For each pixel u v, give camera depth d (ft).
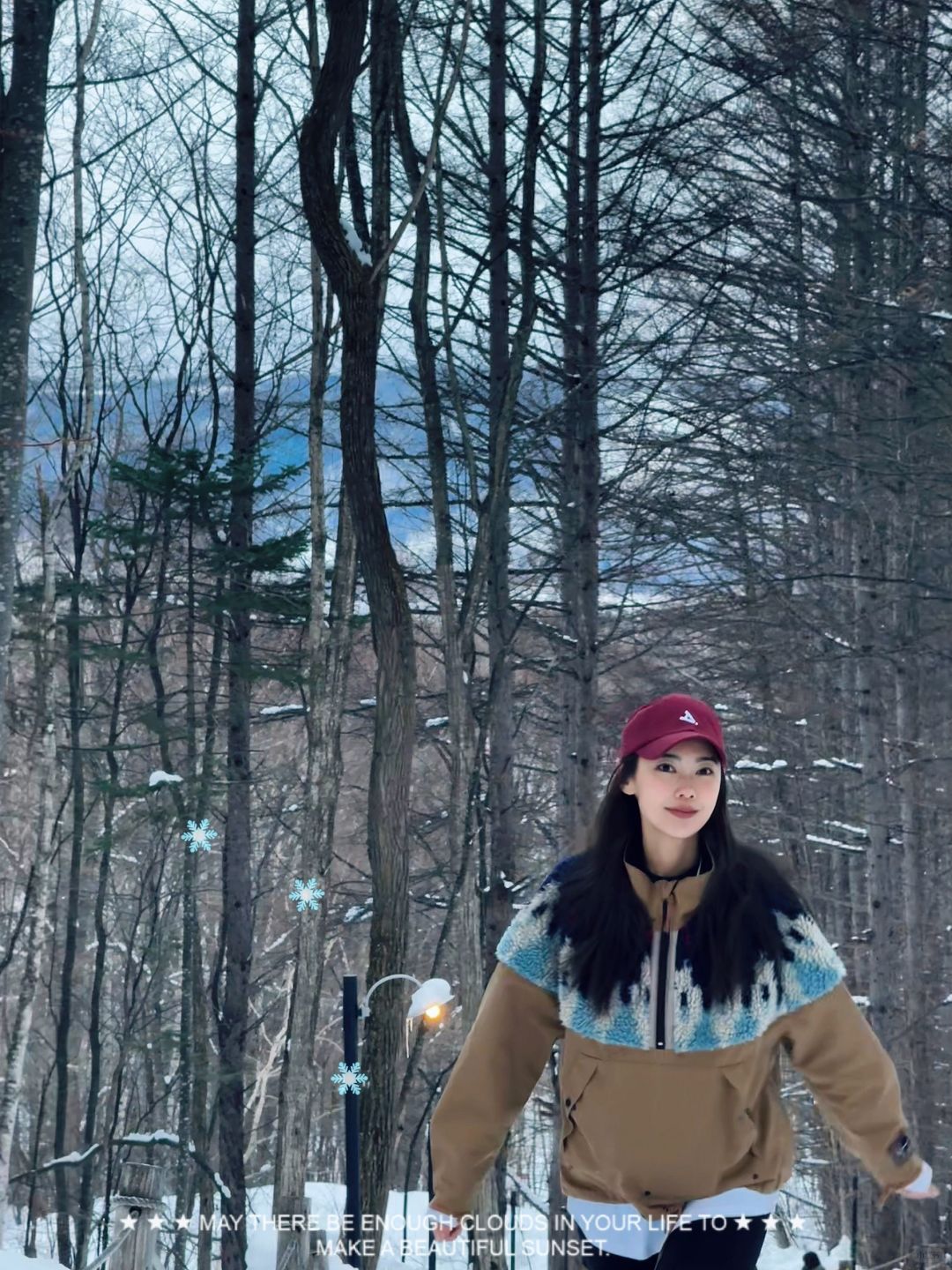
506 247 49.42
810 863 68.03
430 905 60.03
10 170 25.18
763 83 50.03
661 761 7.44
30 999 22.63
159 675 53.93
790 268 50.55
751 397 50.14
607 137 50.83
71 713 54.13
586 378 49.37
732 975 7.32
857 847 57.41
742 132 51.19
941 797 60.85
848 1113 7.57
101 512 55.21
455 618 35.37
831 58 50.88
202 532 57.82
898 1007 53.57
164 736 51.01
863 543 54.29
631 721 7.71
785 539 66.95
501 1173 38.75
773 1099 7.69
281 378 58.13
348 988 24.41
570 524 53.26
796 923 7.47
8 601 24.73
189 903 50.90
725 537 57.52
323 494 37.04
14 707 51.88
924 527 57.57
